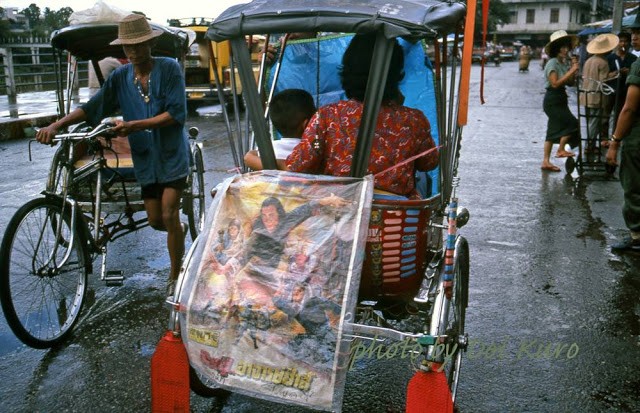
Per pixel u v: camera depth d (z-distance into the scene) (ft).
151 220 14.61
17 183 26.30
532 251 18.56
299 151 8.80
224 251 8.33
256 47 27.20
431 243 10.05
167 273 16.62
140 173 14.03
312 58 13.57
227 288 8.14
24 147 35.94
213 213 8.52
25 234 12.36
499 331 13.42
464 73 7.62
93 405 10.59
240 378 8.08
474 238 19.72
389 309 10.05
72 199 13.12
